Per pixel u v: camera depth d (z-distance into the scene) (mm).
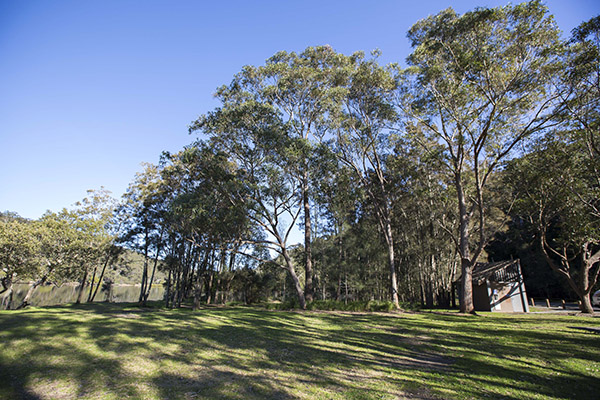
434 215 27609
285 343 10375
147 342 9773
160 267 35062
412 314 20078
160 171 28688
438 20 19109
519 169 20219
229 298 44688
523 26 16516
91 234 33906
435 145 24625
